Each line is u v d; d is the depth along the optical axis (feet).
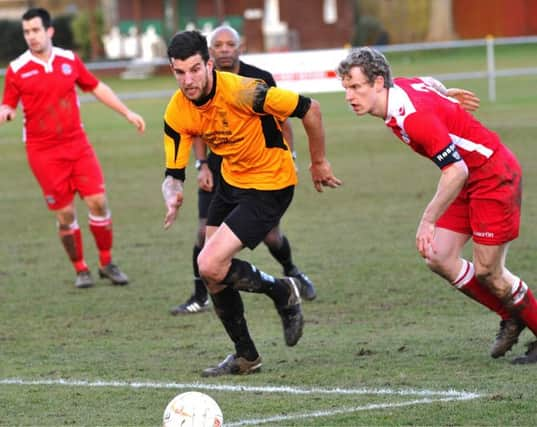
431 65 308.40
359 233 109.50
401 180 144.46
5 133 235.81
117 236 116.26
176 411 45.24
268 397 55.11
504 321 60.80
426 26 430.61
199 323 76.54
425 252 54.95
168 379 60.13
